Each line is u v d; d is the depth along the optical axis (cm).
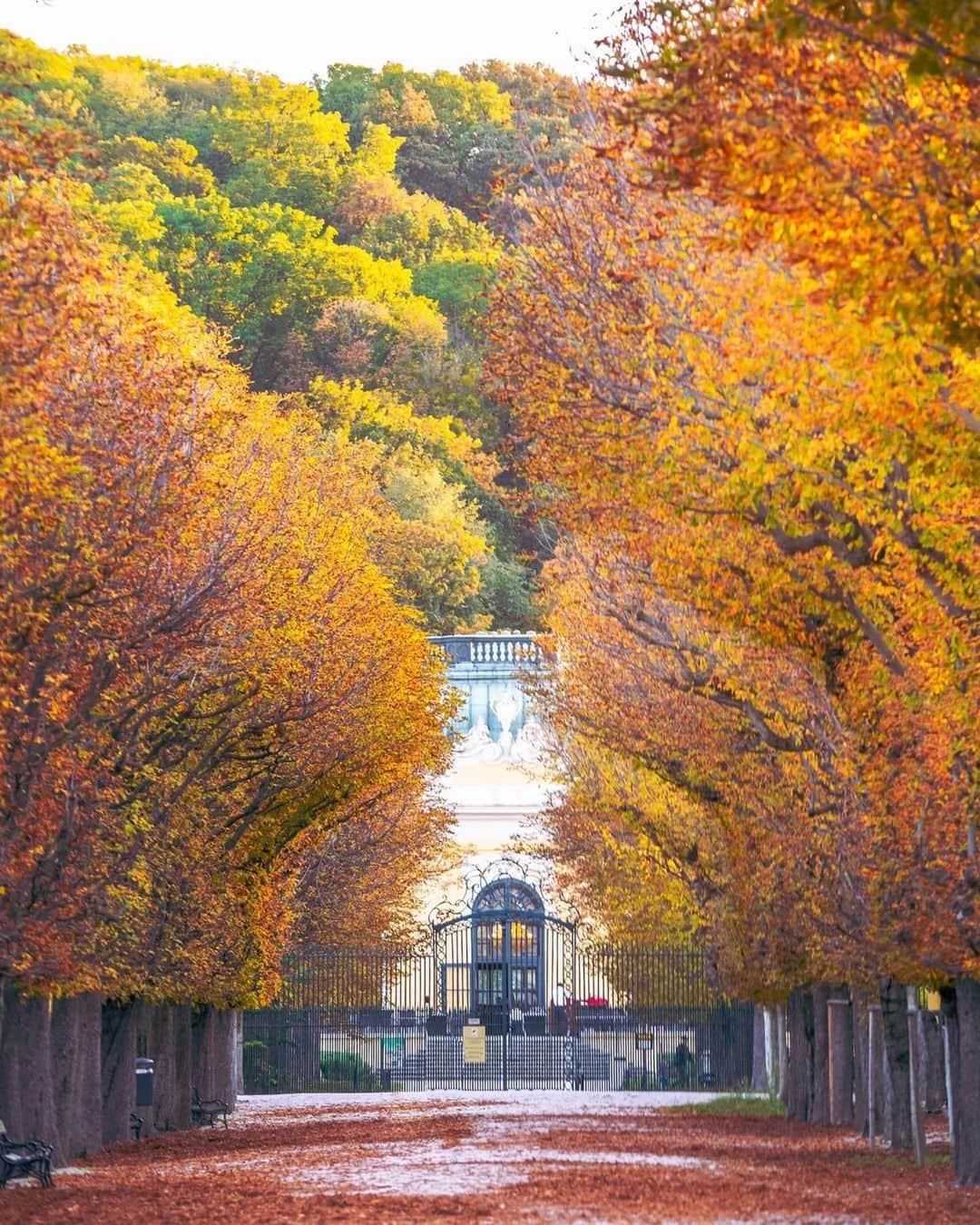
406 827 14388
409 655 10700
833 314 3944
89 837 6881
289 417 10856
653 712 8731
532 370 5766
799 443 4684
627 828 11400
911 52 3209
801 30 3038
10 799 6172
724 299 5119
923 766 6119
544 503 6444
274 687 8656
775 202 3344
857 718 6419
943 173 3325
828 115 3312
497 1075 15475
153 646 6694
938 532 4688
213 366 8862
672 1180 6219
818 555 5628
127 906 7619
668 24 3419
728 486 5050
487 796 18588
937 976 6494
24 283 4944
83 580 6072
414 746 10831
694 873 10819
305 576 9150
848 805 7144
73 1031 8119
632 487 5556
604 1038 16038
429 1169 6819
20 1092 7238
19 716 5978
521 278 5950
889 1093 7681
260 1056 15075
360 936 14700
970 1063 6234
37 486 5081
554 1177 6341
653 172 3456
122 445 6412
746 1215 5056
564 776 11756
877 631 5872
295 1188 6091
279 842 10350
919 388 3988
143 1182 6512
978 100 3331
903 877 6319
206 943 8919
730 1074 14812
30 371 4975
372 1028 16688
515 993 18012
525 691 12325
